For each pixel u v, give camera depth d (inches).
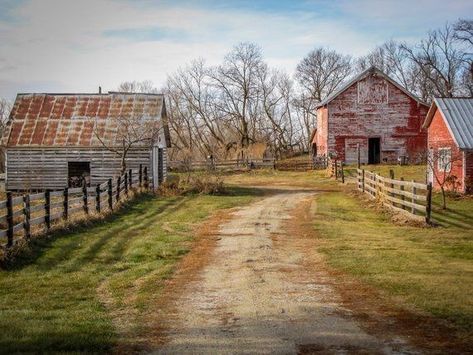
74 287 442.9
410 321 337.1
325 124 2064.5
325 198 1167.0
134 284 453.1
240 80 2869.1
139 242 642.2
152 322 347.3
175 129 2869.1
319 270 498.0
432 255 561.0
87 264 526.6
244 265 525.7
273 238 684.1
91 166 1332.4
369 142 2066.9
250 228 766.5
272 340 307.4
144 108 1423.5
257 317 353.7
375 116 2003.0
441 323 331.3
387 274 470.3
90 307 384.5
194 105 2906.0
